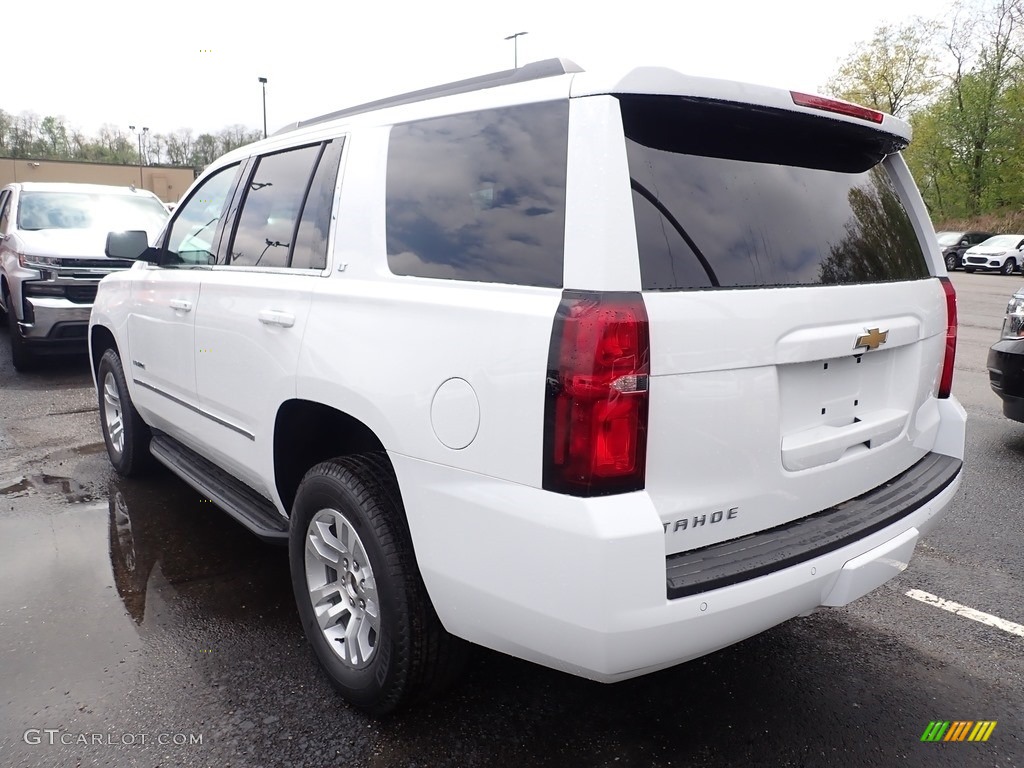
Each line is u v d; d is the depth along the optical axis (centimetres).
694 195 209
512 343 199
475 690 278
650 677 289
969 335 1216
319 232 282
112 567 374
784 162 239
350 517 251
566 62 221
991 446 591
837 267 240
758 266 217
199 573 369
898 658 305
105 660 295
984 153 4341
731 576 198
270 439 295
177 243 402
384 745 248
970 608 345
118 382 470
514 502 198
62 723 257
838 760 244
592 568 183
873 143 271
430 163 246
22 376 804
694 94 203
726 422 205
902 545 242
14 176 4950
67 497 466
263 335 293
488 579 206
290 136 324
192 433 371
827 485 241
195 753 244
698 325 196
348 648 264
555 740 252
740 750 248
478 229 224
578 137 200
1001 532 428
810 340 222
